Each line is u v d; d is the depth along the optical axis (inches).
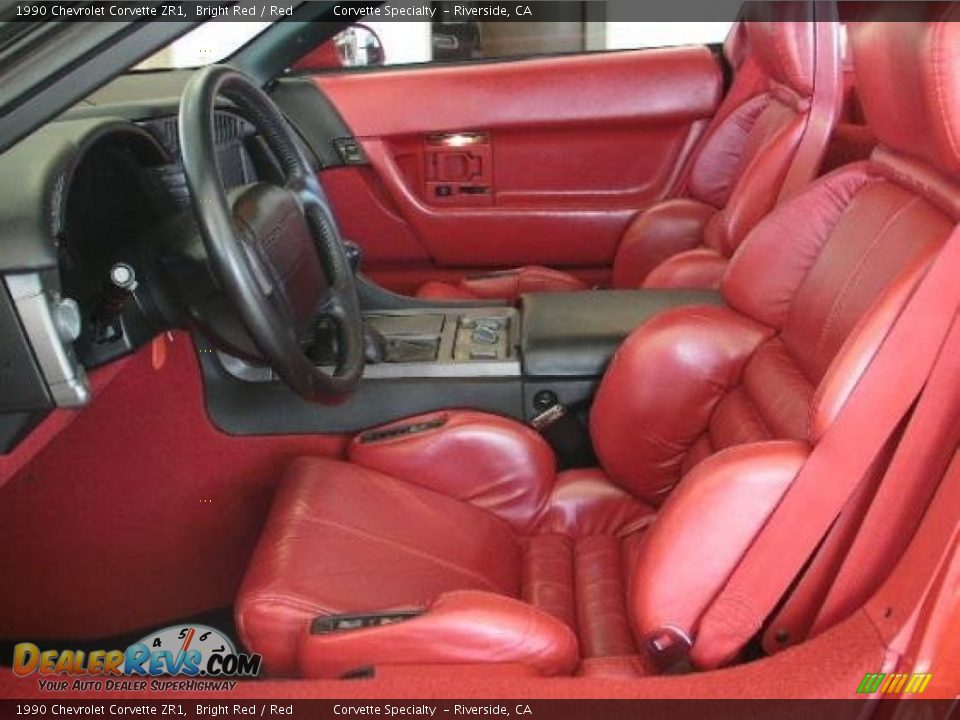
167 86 77.6
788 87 76.8
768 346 56.6
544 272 91.7
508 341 67.9
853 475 37.8
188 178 41.1
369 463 61.3
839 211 54.8
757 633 42.2
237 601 47.0
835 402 37.2
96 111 56.3
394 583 50.0
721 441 55.7
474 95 92.7
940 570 34.8
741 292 58.0
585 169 94.7
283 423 63.6
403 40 100.5
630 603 41.8
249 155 67.1
